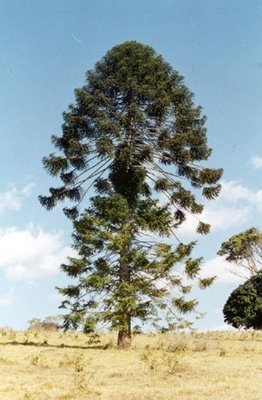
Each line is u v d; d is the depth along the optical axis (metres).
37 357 11.82
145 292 17.44
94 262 17.78
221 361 12.79
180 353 14.38
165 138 19.56
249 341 19.28
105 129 18.39
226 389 8.17
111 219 17.92
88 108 19.02
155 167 19.52
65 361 11.88
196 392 7.89
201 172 20.03
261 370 10.91
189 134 19.25
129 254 17.08
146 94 19.28
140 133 19.58
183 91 20.08
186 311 17.41
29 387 8.13
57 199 20.44
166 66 20.48
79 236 17.95
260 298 33.34
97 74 20.30
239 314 33.62
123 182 19.44
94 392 7.71
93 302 17.17
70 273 17.53
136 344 18.33
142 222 17.88
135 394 7.62
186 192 19.67
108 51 20.50
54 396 7.42
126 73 19.47
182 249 18.05
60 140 20.00
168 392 7.87
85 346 17.58
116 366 11.64
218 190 20.11
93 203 18.59
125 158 18.41
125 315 16.73
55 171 19.53
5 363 11.56
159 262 17.39
